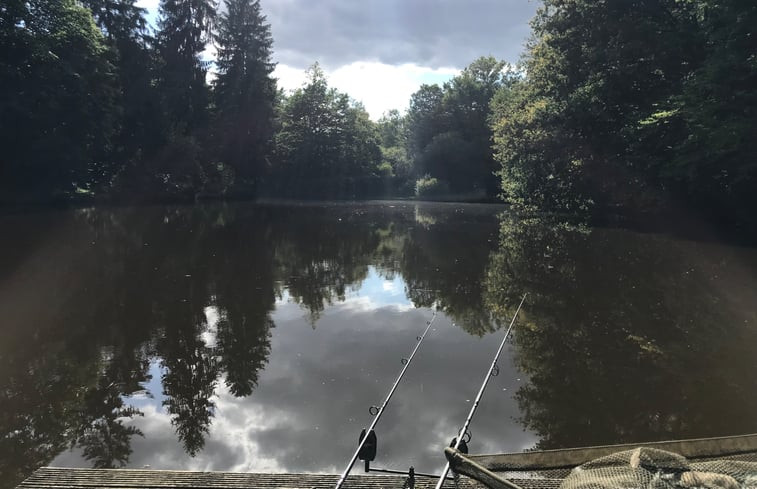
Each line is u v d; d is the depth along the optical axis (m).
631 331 6.57
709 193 16.34
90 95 25.61
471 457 2.81
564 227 19.27
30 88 22.98
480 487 2.65
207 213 24.95
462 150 47.41
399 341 6.20
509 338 6.32
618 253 12.77
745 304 7.74
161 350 5.84
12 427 4.09
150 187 31.22
